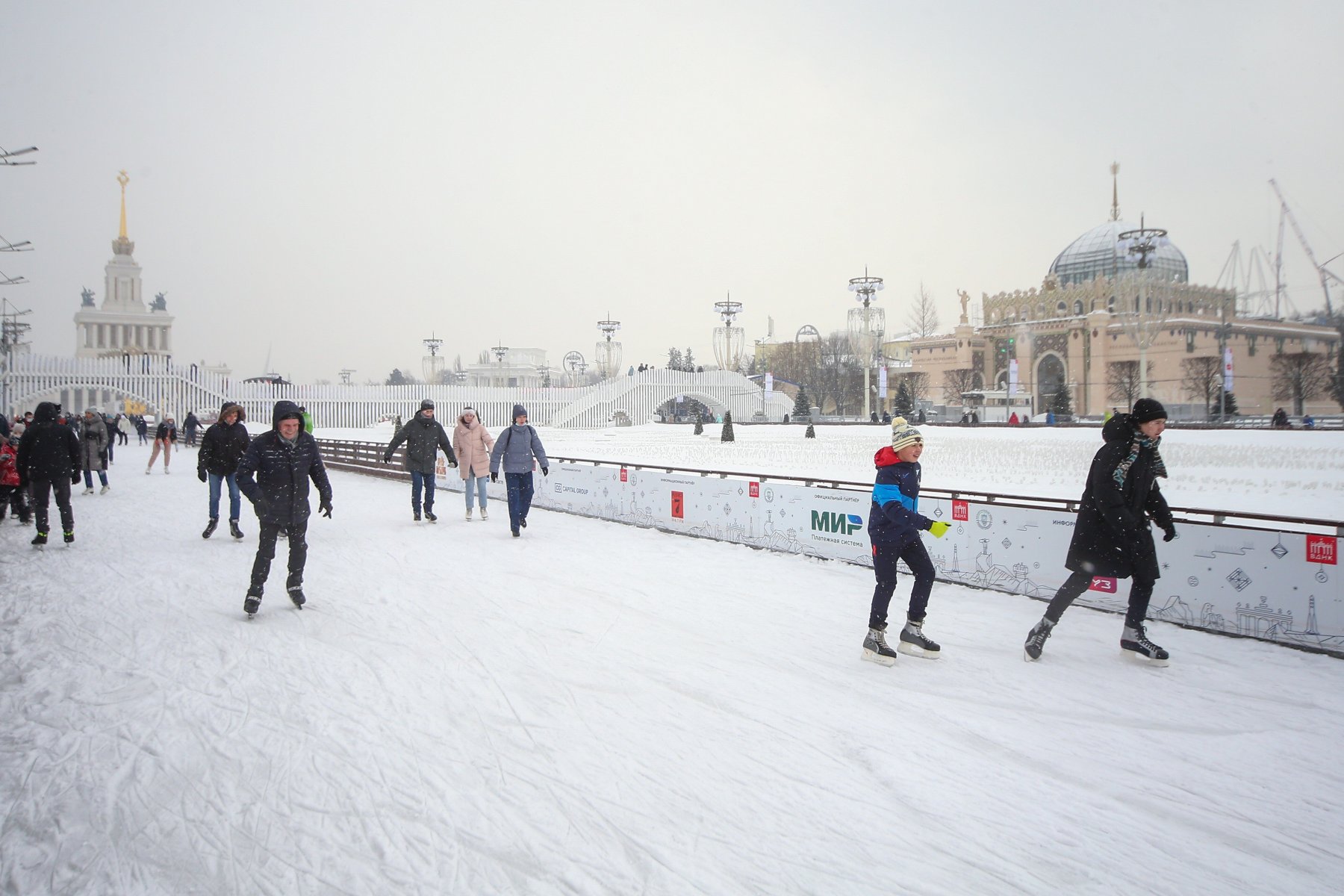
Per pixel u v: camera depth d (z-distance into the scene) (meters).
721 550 10.16
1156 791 3.83
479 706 4.87
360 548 10.48
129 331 124.38
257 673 5.51
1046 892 3.02
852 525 9.11
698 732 4.48
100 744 4.39
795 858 3.24
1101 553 5.55
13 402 54.25
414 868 3.19
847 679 5.34
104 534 12.08
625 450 33.25
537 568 9.03
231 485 11.42
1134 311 64.62
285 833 3.47
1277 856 3.29
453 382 141.62
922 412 60.91
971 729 4.52
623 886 3.04
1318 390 65.75
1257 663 5.63
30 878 3.19
